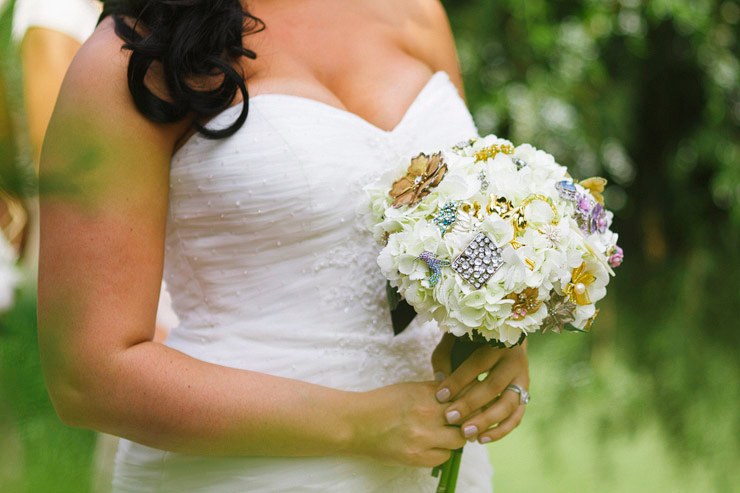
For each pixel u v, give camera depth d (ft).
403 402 4.05
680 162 9.29
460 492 4.70
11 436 1.47
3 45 1.78
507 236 3.78
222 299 4.33
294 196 4.14
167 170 4.06
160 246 3.94
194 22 3.91
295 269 4.28
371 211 4.19
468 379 4.09
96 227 3.67
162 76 3.93
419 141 4.62
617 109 8.64
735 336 9.08
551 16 8.70
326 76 4.61
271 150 4.12
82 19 6.48
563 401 9.31
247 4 4.50
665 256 9.41
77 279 3.65
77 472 1.47
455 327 3.80
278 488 4.07
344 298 4.33
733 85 9.01
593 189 4.46
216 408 3.76
